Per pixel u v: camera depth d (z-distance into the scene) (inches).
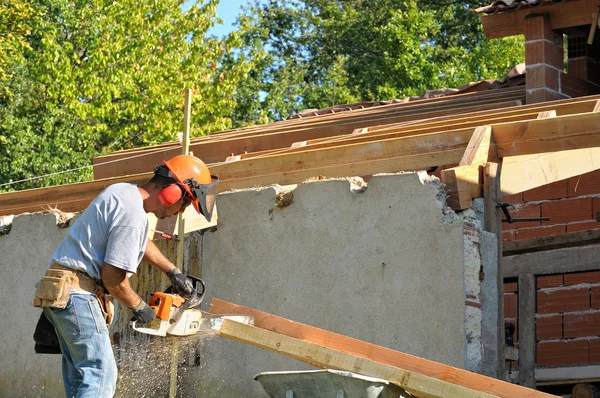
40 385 369.1
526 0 422.9
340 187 296.8
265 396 303.7
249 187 332.2
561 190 401.7
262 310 308.3
